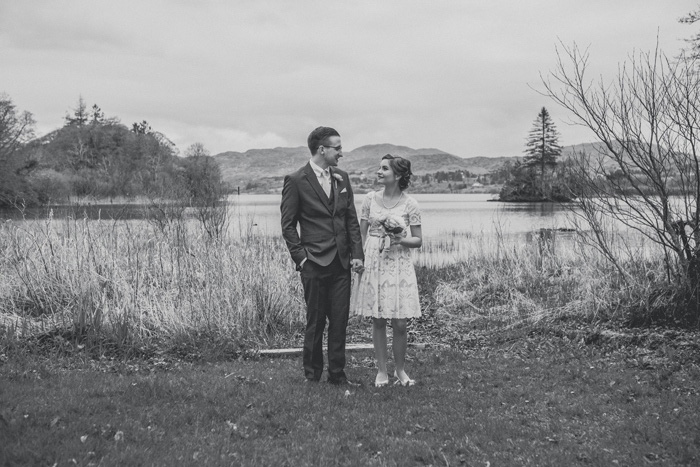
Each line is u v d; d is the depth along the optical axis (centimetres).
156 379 589
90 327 765
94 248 984
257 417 496
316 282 605
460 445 441
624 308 897
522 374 669
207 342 795
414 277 624
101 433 439
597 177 925
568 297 1024
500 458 420
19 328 778
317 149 605
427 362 733
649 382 609
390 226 596
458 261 1655
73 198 1348
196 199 1350
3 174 4250
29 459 383
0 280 952
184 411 502
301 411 514
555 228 1881
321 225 599
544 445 442
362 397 561
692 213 846
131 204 1416
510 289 1105
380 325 621
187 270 948
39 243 1015
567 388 603
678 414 498
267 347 817
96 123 9281
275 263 1042
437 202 9719
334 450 427
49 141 8506
